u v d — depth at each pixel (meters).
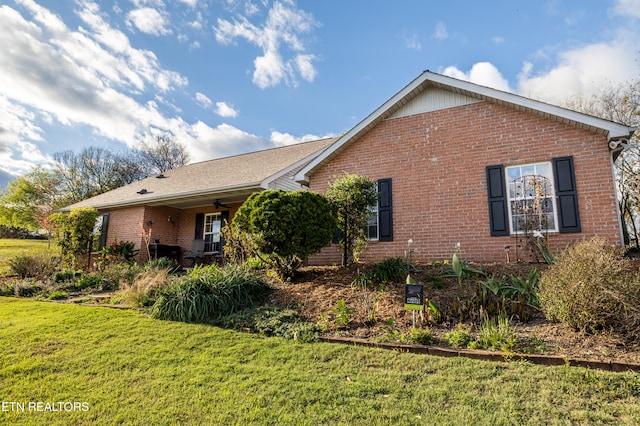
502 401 3.35
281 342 5.23
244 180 12.81
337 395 3.60
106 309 7.51
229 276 7.57
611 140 7.74
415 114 9.96
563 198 8.05
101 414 3.43
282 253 7.85
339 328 5.57
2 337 5.63
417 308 5.10
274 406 3.44
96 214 15.04
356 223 8.94
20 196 35.34
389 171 10.05
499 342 4.48
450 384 3.71
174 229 16.59
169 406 3.52
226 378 4.08
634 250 12.23
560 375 3.73
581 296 4.61
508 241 8.40
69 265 14.19
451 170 9.29
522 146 8.62
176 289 7.24
